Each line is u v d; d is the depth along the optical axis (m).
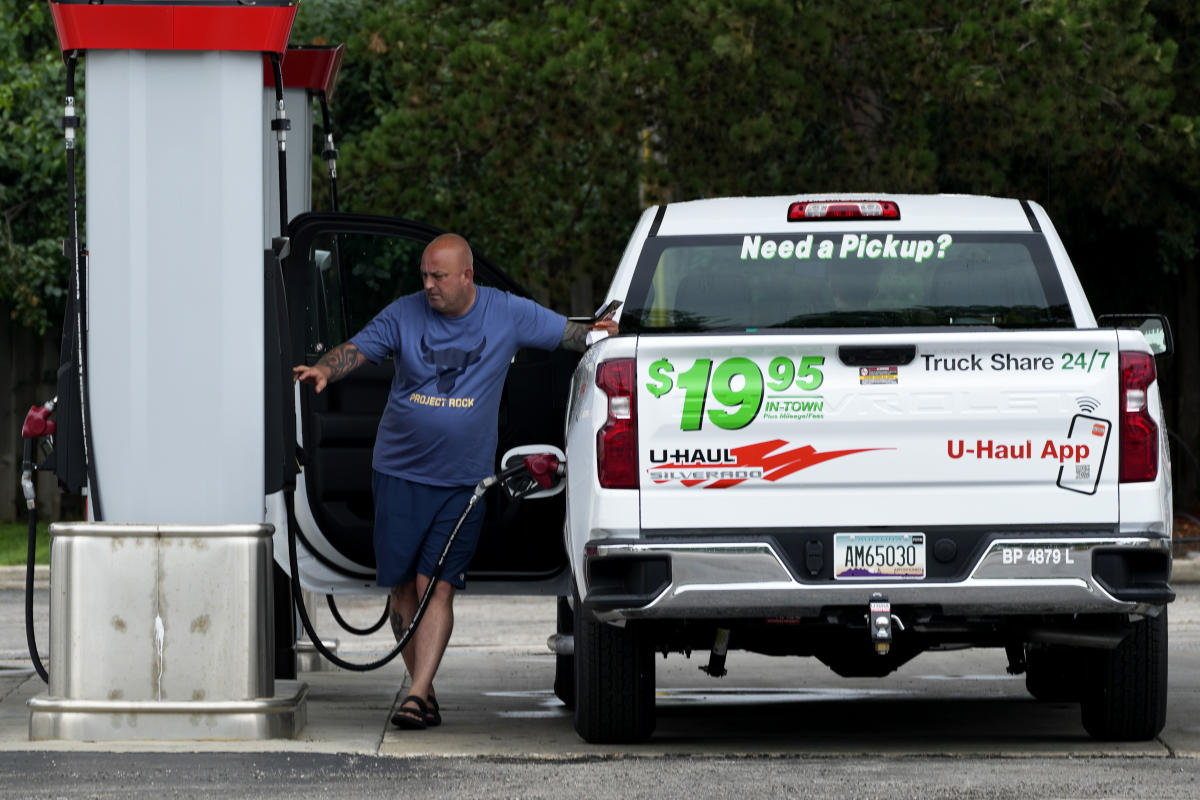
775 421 20.03
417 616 23.34
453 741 22.50
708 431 20.05
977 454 20.05
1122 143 49.66
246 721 21.69
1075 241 63.06
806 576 20.00
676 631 22.20
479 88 49.09
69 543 21.64
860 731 24.59
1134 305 65.31
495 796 18.09
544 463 23.48
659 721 26.00
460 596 48.72
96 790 18.30
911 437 20.05
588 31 48.53
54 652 21.81
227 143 22.00
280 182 22.78
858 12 47.97
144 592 21.58
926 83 47.78
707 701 29.14
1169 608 44.53
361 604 46.50
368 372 25.66
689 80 48.38
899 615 20.17
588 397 20.55
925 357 20.05
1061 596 19.92
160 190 22.03
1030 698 29.16
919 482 20.05
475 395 23.33
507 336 23.42
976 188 50.34
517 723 24.97
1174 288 65.19
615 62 48.00
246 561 21.70
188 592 21.62
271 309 22.30
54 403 22.98
